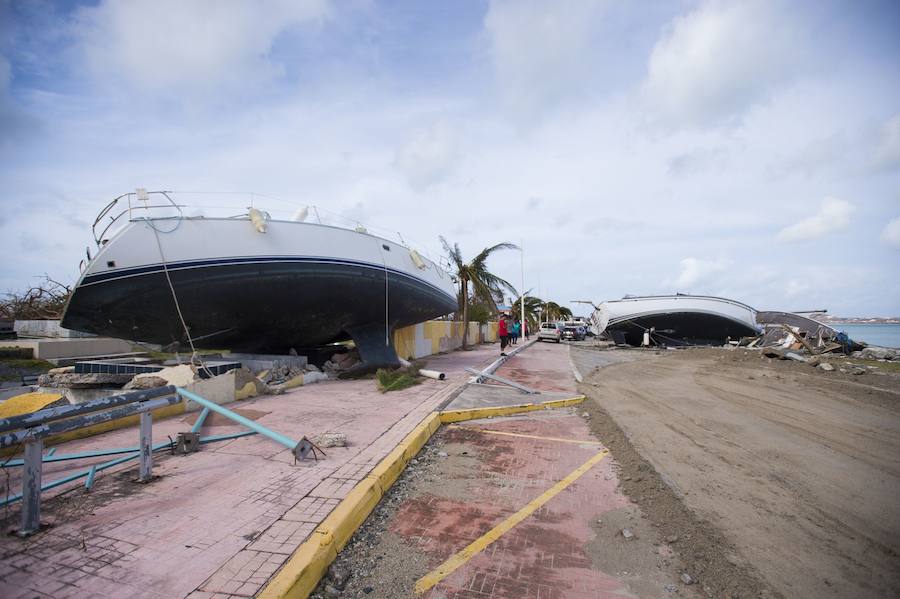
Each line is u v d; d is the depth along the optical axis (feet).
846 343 69.92
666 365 60.39
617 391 37.11
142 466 14.24
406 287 41.34
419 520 13.28
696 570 10.92
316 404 26.45
